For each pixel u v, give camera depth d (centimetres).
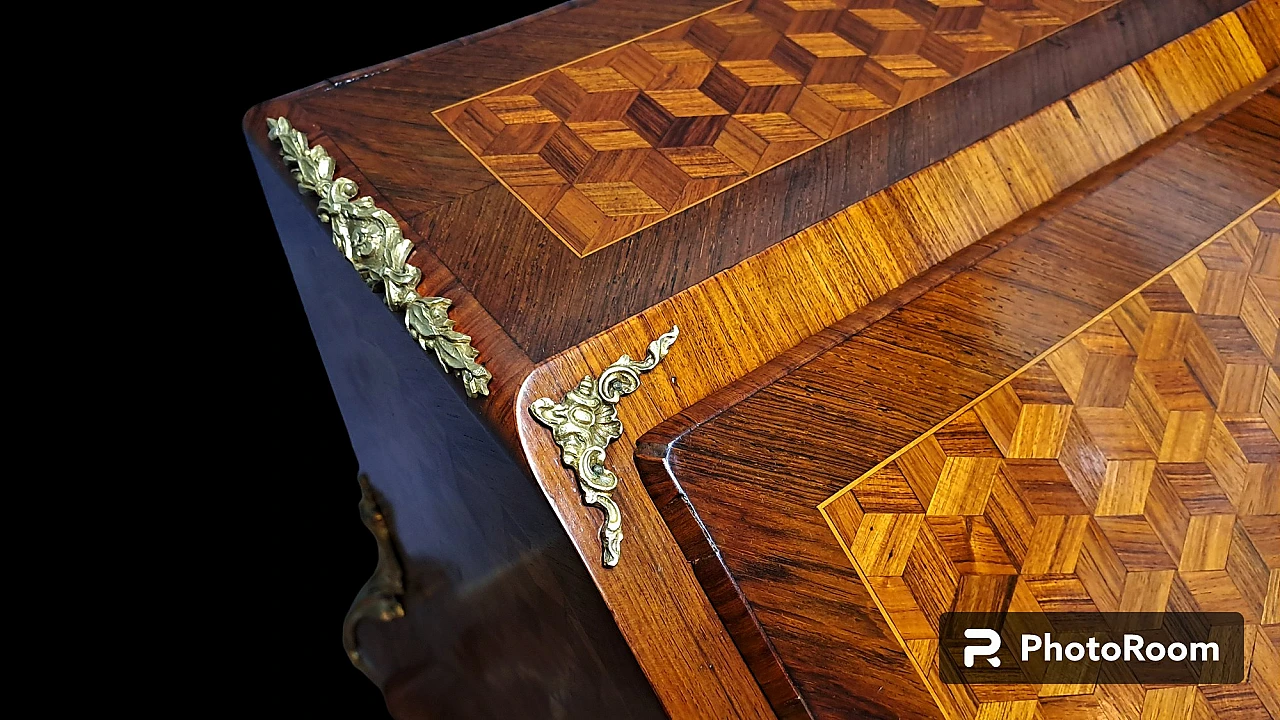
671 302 127
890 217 141
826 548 120
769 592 116
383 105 158
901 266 139
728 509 118
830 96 159
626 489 118
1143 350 140
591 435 118
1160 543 134
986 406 131
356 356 160
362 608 195
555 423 118
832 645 117
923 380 130
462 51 169
